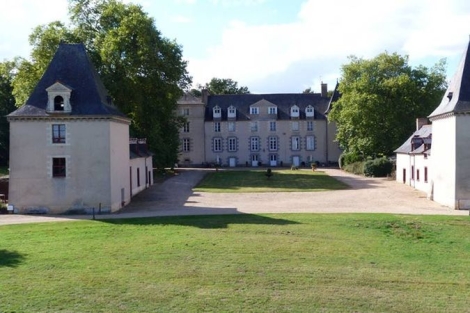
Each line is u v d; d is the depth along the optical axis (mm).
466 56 31547
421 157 40438
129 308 13305
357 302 13719
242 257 18078
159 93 48094
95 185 29109
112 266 17000
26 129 29031
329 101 81000
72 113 28922
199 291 14578
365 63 59750
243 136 79438
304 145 79562
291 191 40094
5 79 65750
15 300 13852
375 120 56469
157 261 17594
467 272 16547
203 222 24781
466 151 29688
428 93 57656
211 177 54531
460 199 29688
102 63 43125
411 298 14055
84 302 13727
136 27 43438
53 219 26594
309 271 16484
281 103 81062
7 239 21062
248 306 13422
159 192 39625
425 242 20875
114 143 30203
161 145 49094
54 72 30578
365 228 23344
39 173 29094
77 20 45531
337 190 40781
